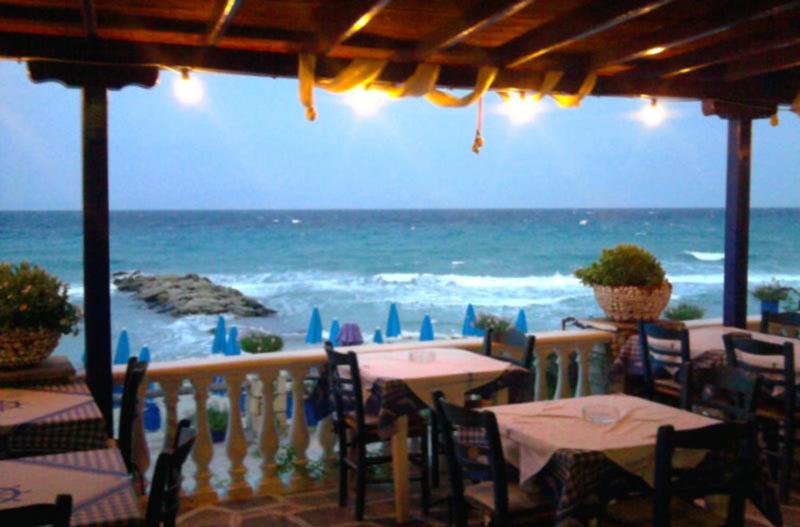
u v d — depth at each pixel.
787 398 4.80
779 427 5.15
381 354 5.41
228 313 23.98
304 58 4.96
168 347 19.09
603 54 5.39
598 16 4.17
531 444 3.36
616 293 6.35
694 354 5.60
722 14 4.26
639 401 4.13
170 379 4.98
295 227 63.84
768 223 65.50
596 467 3.14
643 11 3.85
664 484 3.03
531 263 40.50
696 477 3.15
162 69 4.78
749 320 7.32
